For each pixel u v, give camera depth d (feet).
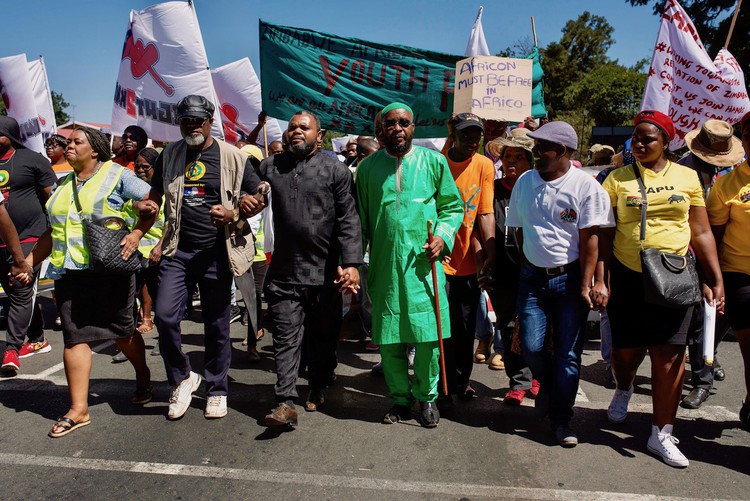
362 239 11.76
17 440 11.03
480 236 12.59
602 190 10.31
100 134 11.94
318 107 19.04
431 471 9.78
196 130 11.23
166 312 11.46
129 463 10.11
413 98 18.93
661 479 9.50
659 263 9.72
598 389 13.83
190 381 12.27
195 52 19.80
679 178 10.22
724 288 10.85
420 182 11.16
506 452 10.46
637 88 115.24
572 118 120.67
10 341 14.93
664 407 10.14
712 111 17.44
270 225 17.53
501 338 14.14
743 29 56.39
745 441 10.93
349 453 10.44
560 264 10.64
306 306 11.83
